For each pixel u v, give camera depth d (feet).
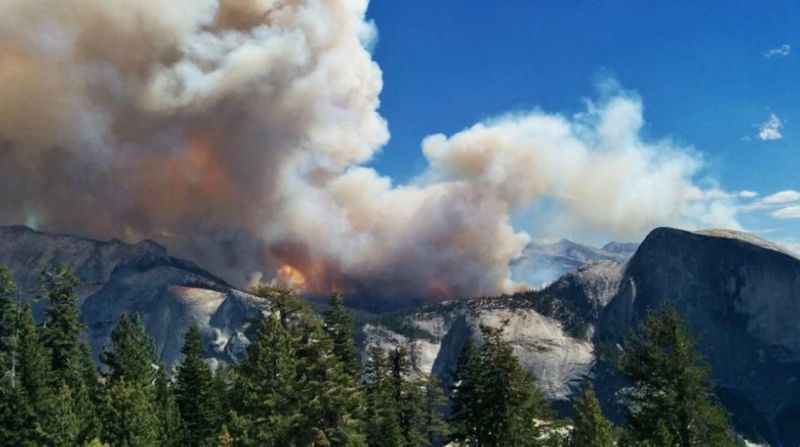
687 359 118.21
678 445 116.67
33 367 167.12
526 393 155.94
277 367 129.39
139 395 167.12
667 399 117.39
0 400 160.04
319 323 142.41
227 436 132.26
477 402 158.20
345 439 135.95
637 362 123.54
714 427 117.29
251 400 131.03
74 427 153.28
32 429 156.25
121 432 158.61
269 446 127.34
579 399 150.61
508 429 154.20
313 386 131.23
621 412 127.95
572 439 153.07
